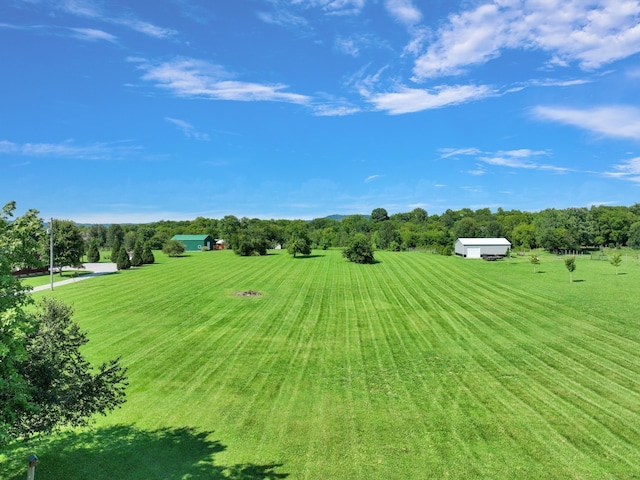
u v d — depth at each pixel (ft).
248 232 267.18
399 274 167.63
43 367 33.37
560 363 64.13
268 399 53.62
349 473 37.40
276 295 125.18
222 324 91.71
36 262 31.17
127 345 76.69
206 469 38.09
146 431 45.39
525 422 46.11
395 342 77.71
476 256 236.63
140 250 213.25
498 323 88.79
